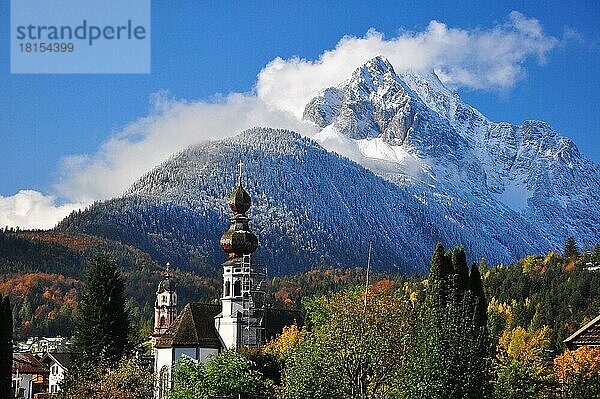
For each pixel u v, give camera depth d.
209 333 175.88
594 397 74.00
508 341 163.88
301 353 87.06
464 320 69.62
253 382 107.62
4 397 119.12
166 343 171.88
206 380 106.50
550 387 77.69
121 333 144.62
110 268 146.62
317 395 81.81
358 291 118.31
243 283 179.00
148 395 122.12
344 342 85.44
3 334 120.00
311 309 125.31
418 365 68.50
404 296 109.75
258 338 177.62
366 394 83.38
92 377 115.94
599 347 72.81
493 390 70.62
